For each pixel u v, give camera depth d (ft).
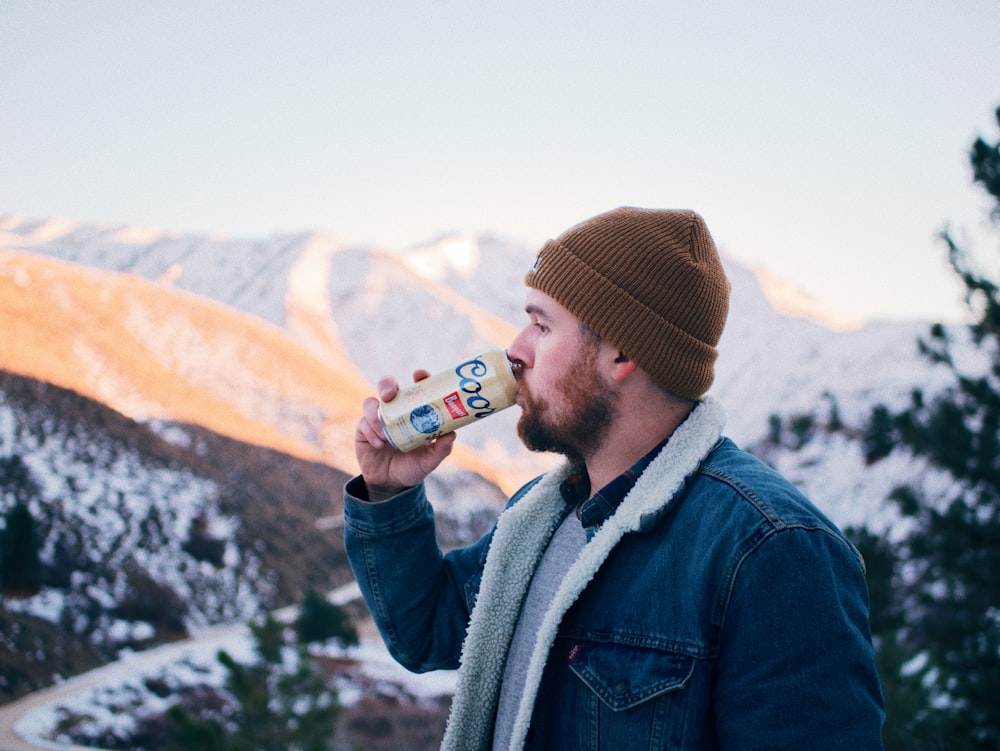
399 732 93.97
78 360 238.89
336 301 647.97
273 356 323.57
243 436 248.73
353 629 125.70
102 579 141.90
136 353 269.44
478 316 654.12
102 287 301.63
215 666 121.19
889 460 201.26
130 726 96.43
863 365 458.91
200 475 201.46
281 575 174.29
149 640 131.44
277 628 57.67
